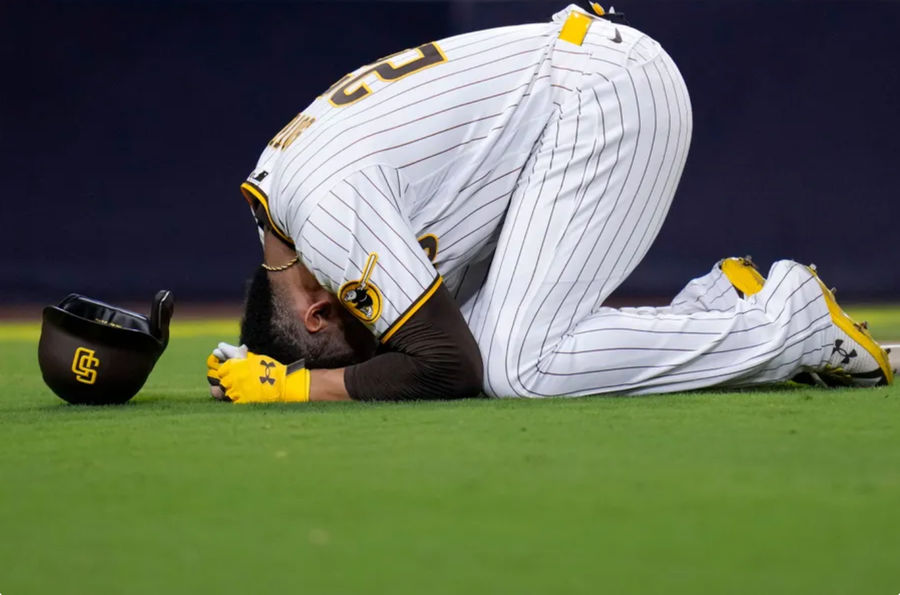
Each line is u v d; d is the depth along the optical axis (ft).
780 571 18.69
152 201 110.52
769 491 23.40
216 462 26.89
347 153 36.37
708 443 28.35
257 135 111.45
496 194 38.91
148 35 109.81
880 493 23.18
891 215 108.78
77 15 108.68
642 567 18.93
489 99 38.78
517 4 109.40
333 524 21.52
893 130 108.99
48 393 44.27
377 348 38.14
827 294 39.81
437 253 38.40
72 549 20.31
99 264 109.91
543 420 32.22
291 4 110.52
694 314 38.75
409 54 39.65
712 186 108.58
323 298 38.14
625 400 36.81
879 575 18.48
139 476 25.59
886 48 108.88
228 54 110.73
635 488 23.71
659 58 40.98
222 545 20.38
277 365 37.68
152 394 43.19
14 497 23.90
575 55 40.14
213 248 111.45
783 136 108.58
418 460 26.66
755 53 107.96
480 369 36.94
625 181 38.96
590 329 37.83
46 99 108.99
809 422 31.58
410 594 17.85
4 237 108.68
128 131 110.11
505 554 19.63
